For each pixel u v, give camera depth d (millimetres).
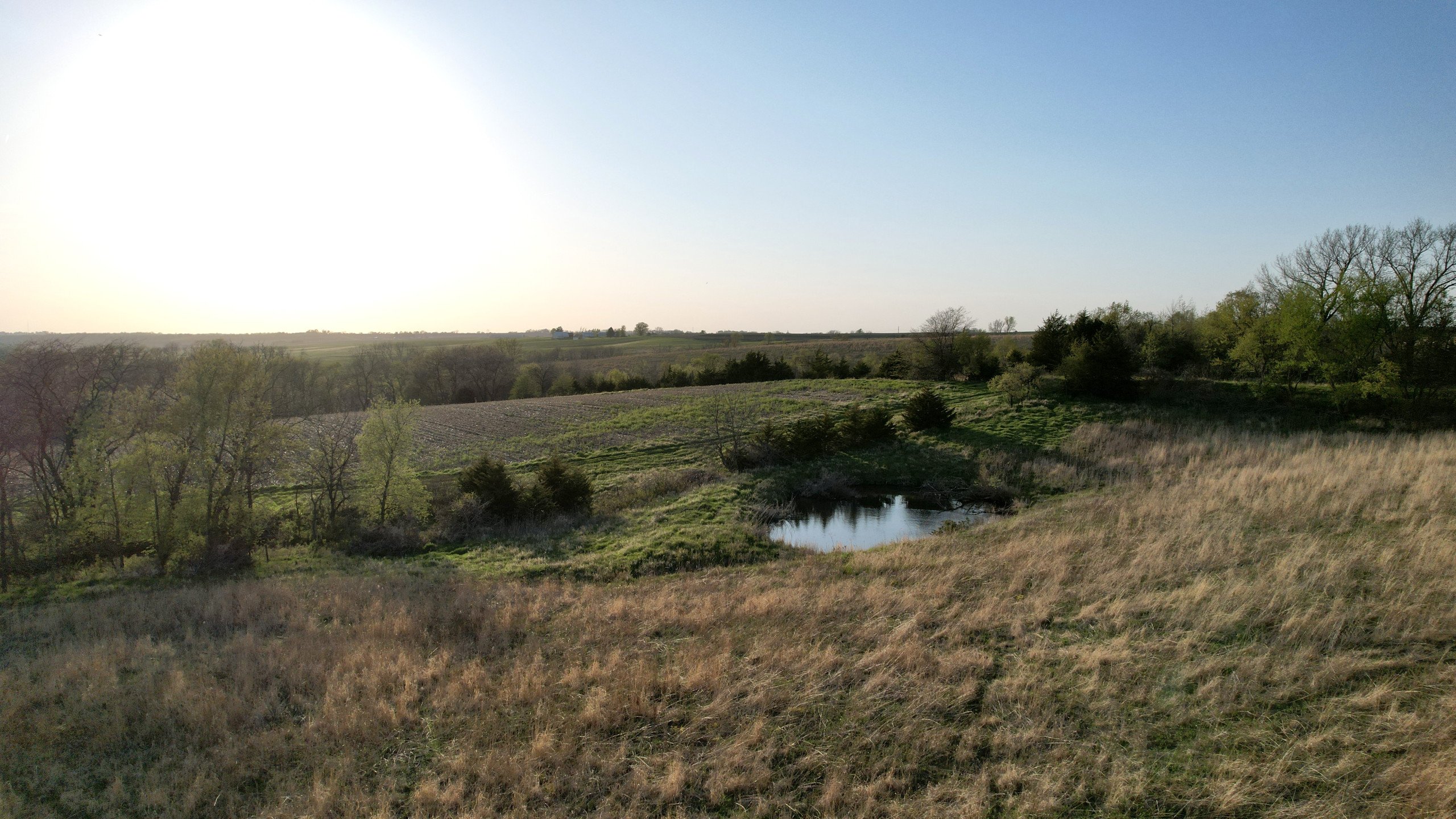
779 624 11961
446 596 15133
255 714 9406
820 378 59219
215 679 10797
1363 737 7137
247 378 20703
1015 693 8797
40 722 9352
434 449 37188
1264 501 16359
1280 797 6426
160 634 13406
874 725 8406
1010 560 14719
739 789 7355
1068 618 11070
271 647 12141
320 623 13766
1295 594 10508
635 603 14086
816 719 8625
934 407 34094
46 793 7891
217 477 21109
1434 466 17234
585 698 9562
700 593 14641
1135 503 18609
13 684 10625
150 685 10508
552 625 13031
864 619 11898
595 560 18453
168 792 7711
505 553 19922
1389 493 15484
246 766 8234
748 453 29953
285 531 23484
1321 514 14734
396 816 7199
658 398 50281
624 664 10680
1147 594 11484
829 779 7332
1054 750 7520
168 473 20281
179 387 20000
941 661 9734
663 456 33656
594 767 7945
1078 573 13273
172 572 19328
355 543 22078
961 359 50250
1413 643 8750
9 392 20547
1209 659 8977
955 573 14078
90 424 20656
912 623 11242
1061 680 9047
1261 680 8406
